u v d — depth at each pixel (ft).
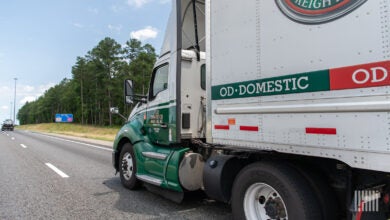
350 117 8.72
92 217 15.58
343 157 8.89
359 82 8.51
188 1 19.63
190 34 19.70
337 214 10.96
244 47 12.24
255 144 11.61
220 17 13.52
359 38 8.54
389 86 7.86
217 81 13.58
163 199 18.85
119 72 210.38
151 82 20.21
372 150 8.21
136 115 22.17
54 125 236.63
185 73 17.85
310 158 11.11
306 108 9.84
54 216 15.79
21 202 18.42
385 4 8.02
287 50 10.53
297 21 10.21
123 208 17.04
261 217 12.03
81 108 247.50
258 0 11.69
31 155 43.24
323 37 9.45
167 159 17.10
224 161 13.57
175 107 17.30
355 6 8.66
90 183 23.66
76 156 41.47
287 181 10.66
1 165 33.40
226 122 13.04
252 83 11.82
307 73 9.87
